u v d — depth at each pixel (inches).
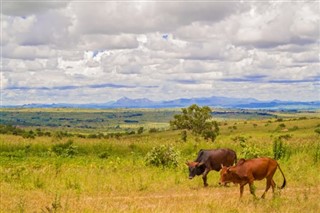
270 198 596.4
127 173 869.8
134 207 528.1
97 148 1355.8
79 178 800.9
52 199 626.8
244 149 1075.3
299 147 1115.9
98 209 520.4
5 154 1245.1
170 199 619.5
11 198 637.3
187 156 1219.9
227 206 530.0
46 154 1277.1
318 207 519.5
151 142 1471.5
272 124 4352.9
